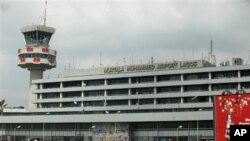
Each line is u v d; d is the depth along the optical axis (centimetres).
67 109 14062
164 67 13112
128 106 12975
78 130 12412
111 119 11806
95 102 13775
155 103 12619
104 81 13688
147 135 11431
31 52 16338
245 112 4334
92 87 13788
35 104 15125
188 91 12200
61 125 12750
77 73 14688
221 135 4525
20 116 13350
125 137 11581
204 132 10544
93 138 12075
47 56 16525
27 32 16462
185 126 10869
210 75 11844
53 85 14762
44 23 16725
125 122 11662
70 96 14350
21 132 13375
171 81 12431
